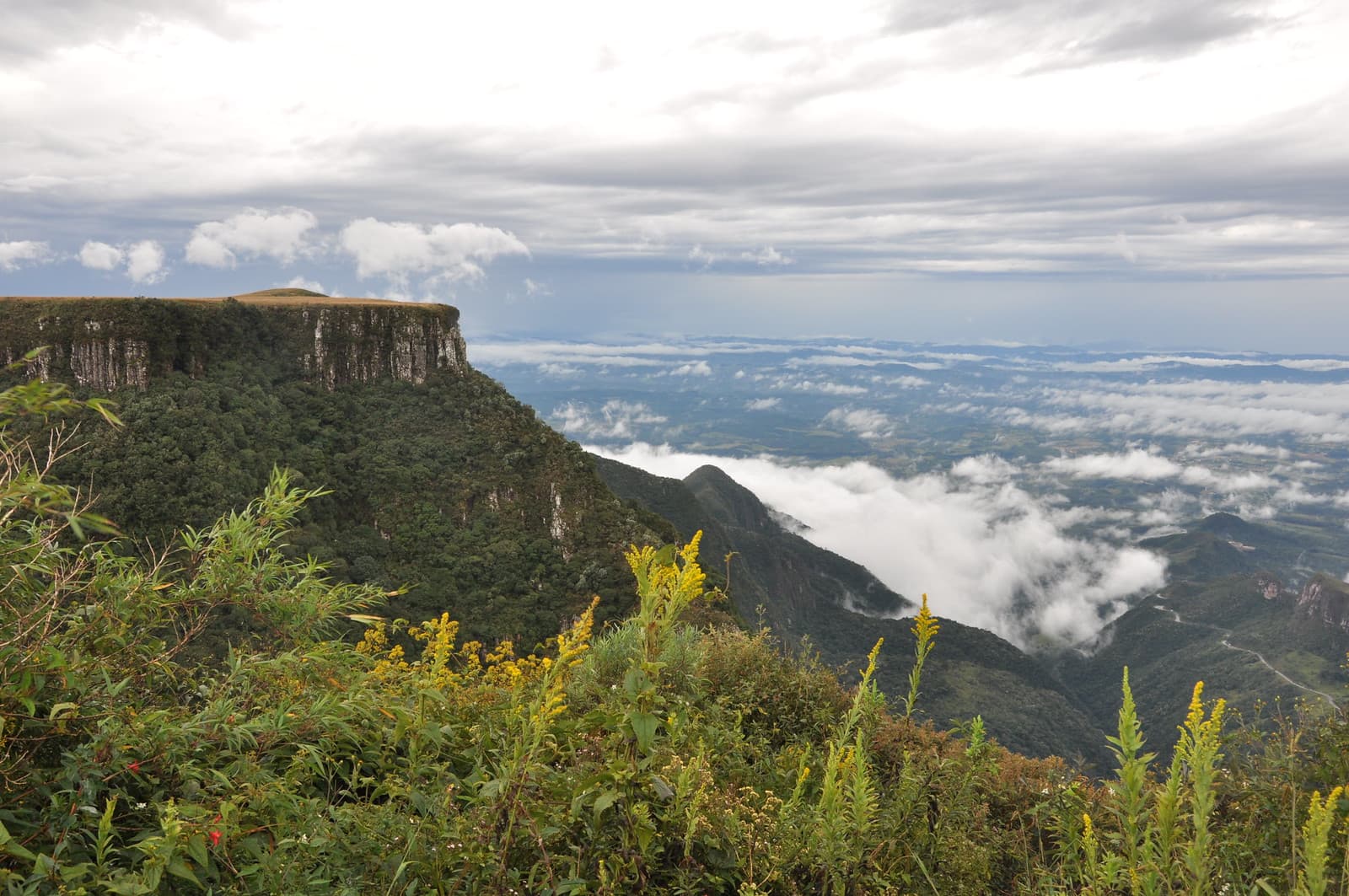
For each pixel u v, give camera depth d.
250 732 2.74
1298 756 3.36
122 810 2.61
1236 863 3.06
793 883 2.97
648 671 2.79
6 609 2.56
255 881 2.32
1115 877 2.35
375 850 2.65
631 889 2.81
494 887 2.53
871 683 3.24
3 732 2.29
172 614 3.05
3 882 1.96
